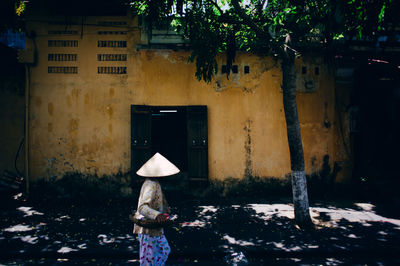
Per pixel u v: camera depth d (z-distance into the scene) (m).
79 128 7.49
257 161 7.72
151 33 7.56
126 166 7.50
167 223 3.07
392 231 5.22
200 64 5.73
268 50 7.34
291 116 5.64
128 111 7.55
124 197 7.47
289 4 5.23
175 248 4.53
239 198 7.59
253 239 4.89
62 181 7.44
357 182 7.96
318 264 4.17
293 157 5.66
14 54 7.90
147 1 5.56
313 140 7.87
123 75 7.55
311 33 7.71
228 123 7.70
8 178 7.52
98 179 7.49
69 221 5.85
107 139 7.51
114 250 4.45
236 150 7.70
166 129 8.80
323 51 7.84
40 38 7.49
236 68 7.73
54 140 7.46
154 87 7.59
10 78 7.82
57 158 7.45
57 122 7.47
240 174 7.70
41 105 7.46
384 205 6.97
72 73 7.51
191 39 5.71
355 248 4.49
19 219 5.95
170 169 3.27
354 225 5.54
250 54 7.75
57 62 7.50
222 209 6.65
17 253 4.36
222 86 7.70
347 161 8.03
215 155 7.67
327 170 7.89
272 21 5.93
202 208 6.75
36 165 7.42
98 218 6.06
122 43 7.58
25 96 7.77
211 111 7.67
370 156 8.16
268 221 5.79
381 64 7.50
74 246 4.60
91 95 7.52
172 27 7.52
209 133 7.67
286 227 5.45
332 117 7.95
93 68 7.53
